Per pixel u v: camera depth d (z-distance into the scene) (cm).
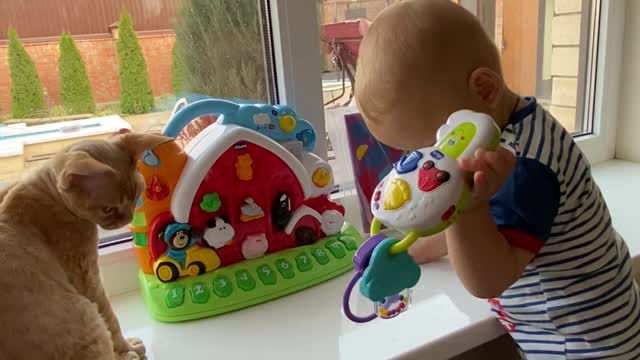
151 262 82
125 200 62
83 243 64
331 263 88
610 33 131
